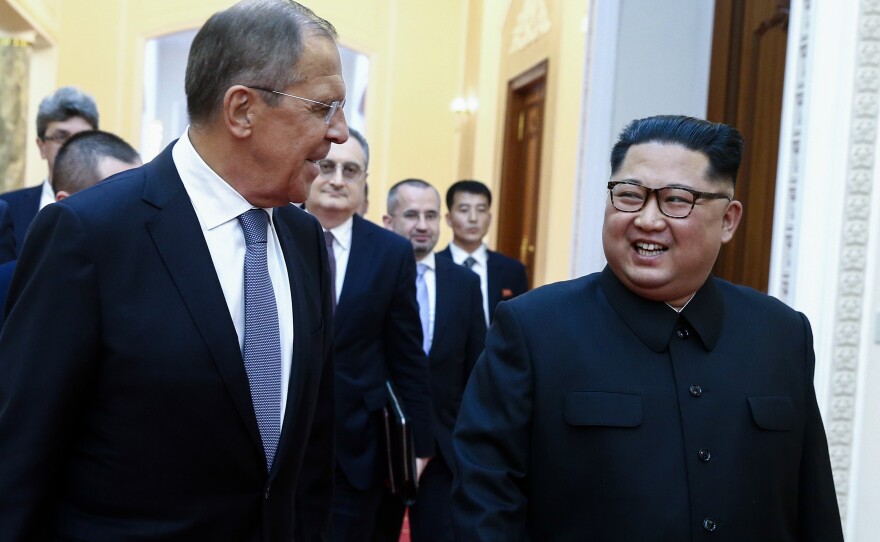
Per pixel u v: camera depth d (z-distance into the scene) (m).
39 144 3.84
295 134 1.59
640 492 1.63
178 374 1.52
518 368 1.74
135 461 1.52
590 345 1.73
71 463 1.56
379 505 3.32
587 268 5.25
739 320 1.80
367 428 3.15
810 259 3.10
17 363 1.47
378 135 12.90
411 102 13.12
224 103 1.58
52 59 11.93
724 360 1.73
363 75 14.30
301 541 1.90
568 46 7.46
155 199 1.59
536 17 8.74
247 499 1.60
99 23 12.89
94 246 1.51
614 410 1.67
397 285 3.23
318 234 1.92
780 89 3.84
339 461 3.10
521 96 9.56
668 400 1.69
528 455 1.74
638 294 1.76
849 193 3.09
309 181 1.66
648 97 5.05
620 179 1.72
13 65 10.73
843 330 3.10
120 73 13.07
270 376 1.63
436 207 4.10
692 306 1.74
